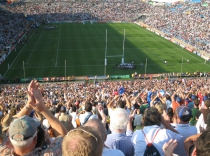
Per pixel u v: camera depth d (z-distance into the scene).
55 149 5.29
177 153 7.38
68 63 68.50
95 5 162.50
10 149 5.32
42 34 102.75
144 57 75.44
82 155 4.16
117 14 150.25
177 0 166.00
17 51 78.25
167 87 41.81
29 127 5.04
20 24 116.12
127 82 51.88
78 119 11.96
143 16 148.25
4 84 53.84
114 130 7.23
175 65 69.44
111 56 75.25
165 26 118.31
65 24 126.31
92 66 66.94
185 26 113.38
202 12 129.62
